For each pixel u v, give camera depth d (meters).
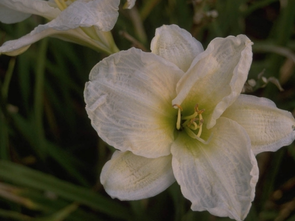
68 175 0.52
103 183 0.34
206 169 0.35
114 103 0.34
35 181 0.43
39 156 0.50
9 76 0.48
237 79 0.35
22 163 0.50
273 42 0.51
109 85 0.34
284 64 0.54
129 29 0.52
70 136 0.56
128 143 0.34
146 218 0.46
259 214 0.48
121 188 0.34
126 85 0.35
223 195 0.34
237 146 0.35
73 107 0.55
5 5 0.39
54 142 0.55
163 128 0.36
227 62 0.36
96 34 0.39
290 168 0.53
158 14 0.55
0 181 0.46
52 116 0.54
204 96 0.37
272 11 0.64
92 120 0.34
